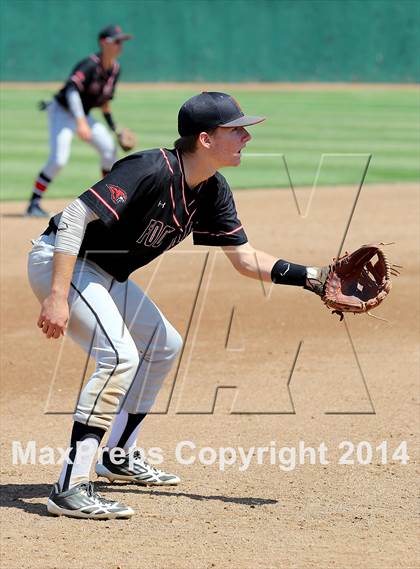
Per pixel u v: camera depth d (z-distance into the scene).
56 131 27.75
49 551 8.66
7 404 13.53
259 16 90.62
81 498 9.59
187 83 91.44
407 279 20.61
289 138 52.22
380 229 25.81
